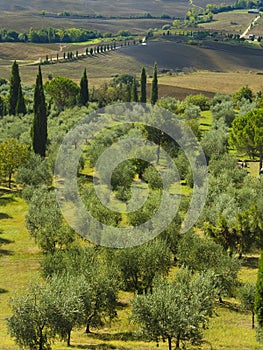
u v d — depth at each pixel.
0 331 31.95
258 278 28.78
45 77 194.75
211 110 128.12
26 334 27.34
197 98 133.50
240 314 36.56
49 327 27.88
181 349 28.25
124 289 39.38
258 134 74.94
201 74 197.12
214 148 81.62
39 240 47.22
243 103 126.50
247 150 80.75
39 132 81.62
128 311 36.47
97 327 33.03
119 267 39.00
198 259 40.69
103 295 32.38
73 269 36.94
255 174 74.94
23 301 27.66
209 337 31.50
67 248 44.88
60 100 136.25
